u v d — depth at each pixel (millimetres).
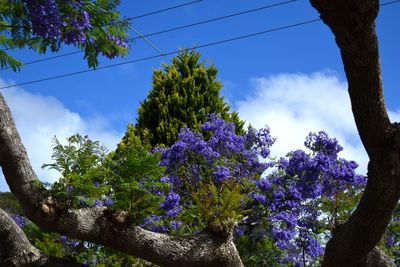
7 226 4031
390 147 2768
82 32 4848
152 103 10812
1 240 4047
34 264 4051
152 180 4801
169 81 10930
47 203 3812
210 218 4336
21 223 7160
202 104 10742
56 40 5012
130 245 3986
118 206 4219
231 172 7492
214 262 4195
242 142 7793
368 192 3035
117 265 5285
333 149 7367
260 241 7156
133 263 5344
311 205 7441
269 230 7098
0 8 4668
